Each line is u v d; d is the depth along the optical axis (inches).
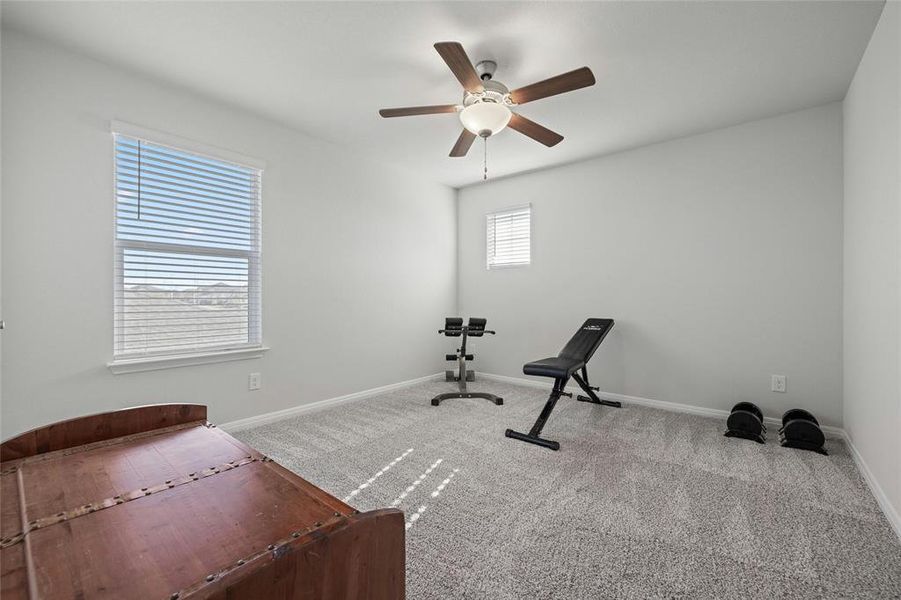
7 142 81.3
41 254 85.4
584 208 159.9
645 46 86.9
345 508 35.2
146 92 99.3
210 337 112.5
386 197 163.5
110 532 31.6
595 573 57.9
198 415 56.3
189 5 74.5
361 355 153.8
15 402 82.7
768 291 123.0
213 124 111.3
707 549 63.2
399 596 33.8
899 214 67.7
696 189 134.7
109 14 76.9
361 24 80.0
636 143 142.0
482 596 53.6
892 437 70.6
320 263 139.3
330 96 109.4
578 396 151.9
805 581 56.1
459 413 135.3
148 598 24.8
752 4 74.2
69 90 88.5
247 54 90.1
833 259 113.4
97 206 92.5
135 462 44.0
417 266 178.2
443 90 106.4
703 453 101.1
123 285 97.1
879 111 78.6
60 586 25.7
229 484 39.6
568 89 82.5
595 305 157.4
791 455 99.5
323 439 110.7
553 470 91.6
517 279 179.9
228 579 23.8
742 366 127.3
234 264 117.5
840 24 79.4
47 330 86.2
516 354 180.5
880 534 66.7
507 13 76.8
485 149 147.3
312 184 136.4
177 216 105.6
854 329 99.2
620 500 78.2
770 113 119.2
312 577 27.6
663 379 141.8
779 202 121.0
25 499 36.2
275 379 126.5
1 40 80.4
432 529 68.9
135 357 99.0
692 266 135.9
